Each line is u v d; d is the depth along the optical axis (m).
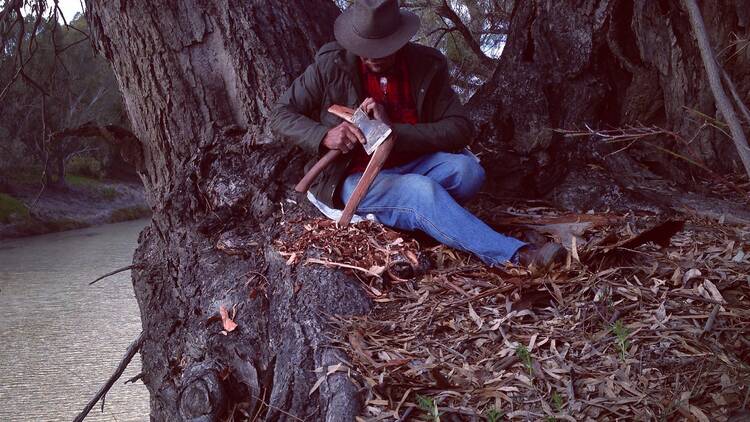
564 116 4.65
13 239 36.28
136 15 4.42
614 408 2.44
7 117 31.36
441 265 3.41
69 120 31.89
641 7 4.63
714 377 2.49
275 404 2.85
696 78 4.64
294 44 4.46
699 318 2.80
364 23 3.31
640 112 4.71
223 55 4.41
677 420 2.37
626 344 2.70
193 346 3.46
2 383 17.81
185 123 4.45
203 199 4.14
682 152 4.68
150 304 4.15
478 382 2.65
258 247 3.75
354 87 3.50
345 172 3.51
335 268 3.29
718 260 3.25
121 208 44.84
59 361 19.56
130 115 4.74
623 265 3.20
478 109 4.74
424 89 3.51
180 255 4.03
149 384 3.98
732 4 4.58
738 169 4.64
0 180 39.44
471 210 4.09
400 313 3.11
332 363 2.80
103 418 15.45
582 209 4.16
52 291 27.28
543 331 2.87
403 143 3.42
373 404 2.61
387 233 3.56
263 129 4.21
